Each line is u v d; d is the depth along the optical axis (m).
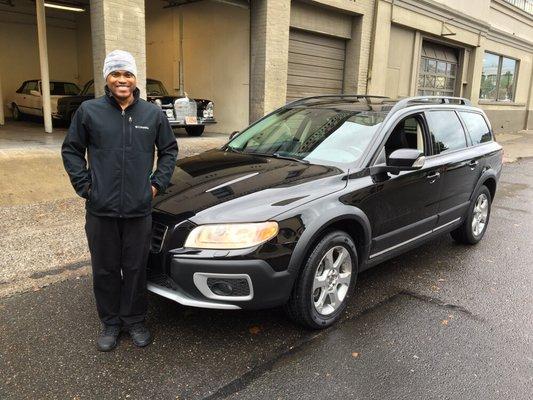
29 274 4.29
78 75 19.38
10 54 17.42
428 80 17.03
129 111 2.93
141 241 3.07
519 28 22.17
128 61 2.84
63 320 3.53
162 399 2.69
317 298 3.46
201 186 3.56
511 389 2.86
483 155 5.43
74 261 4.61
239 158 4.23
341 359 3.13
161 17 14.17
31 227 5.44
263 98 10.62
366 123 4.23
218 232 3.05
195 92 13.22
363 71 12.94
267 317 3.67
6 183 6.43
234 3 10.16
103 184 2.91
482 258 5.22
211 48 12.48
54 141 9.17
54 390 2.74
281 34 10.56
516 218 7.18
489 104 20.98
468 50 18.53
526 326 3.65
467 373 3.01
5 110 17.34
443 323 3.66
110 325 3.24
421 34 15.36
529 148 17.25
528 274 4.76
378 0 12.72
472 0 17.39
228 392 2.77
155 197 3.50
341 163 3.92
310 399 2.72
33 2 17.50
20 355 3.07
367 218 3.74
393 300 4.06
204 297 3.09
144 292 3.23
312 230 3.27
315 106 4.86
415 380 2.93
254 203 3.23
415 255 5.26
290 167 3.87
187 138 10.77
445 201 4.80
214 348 3.22
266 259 3.08
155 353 3.14
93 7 7.93
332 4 11.41
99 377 2.87
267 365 3.04
